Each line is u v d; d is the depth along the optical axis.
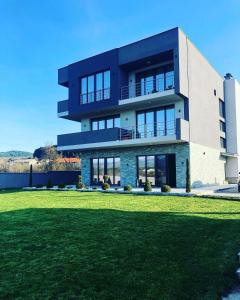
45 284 3.73
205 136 21.81
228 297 3.51
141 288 3.60
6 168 32.81
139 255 4.88
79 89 22.83
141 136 20.89
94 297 3.36
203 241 5.73
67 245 5.50
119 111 22.17
